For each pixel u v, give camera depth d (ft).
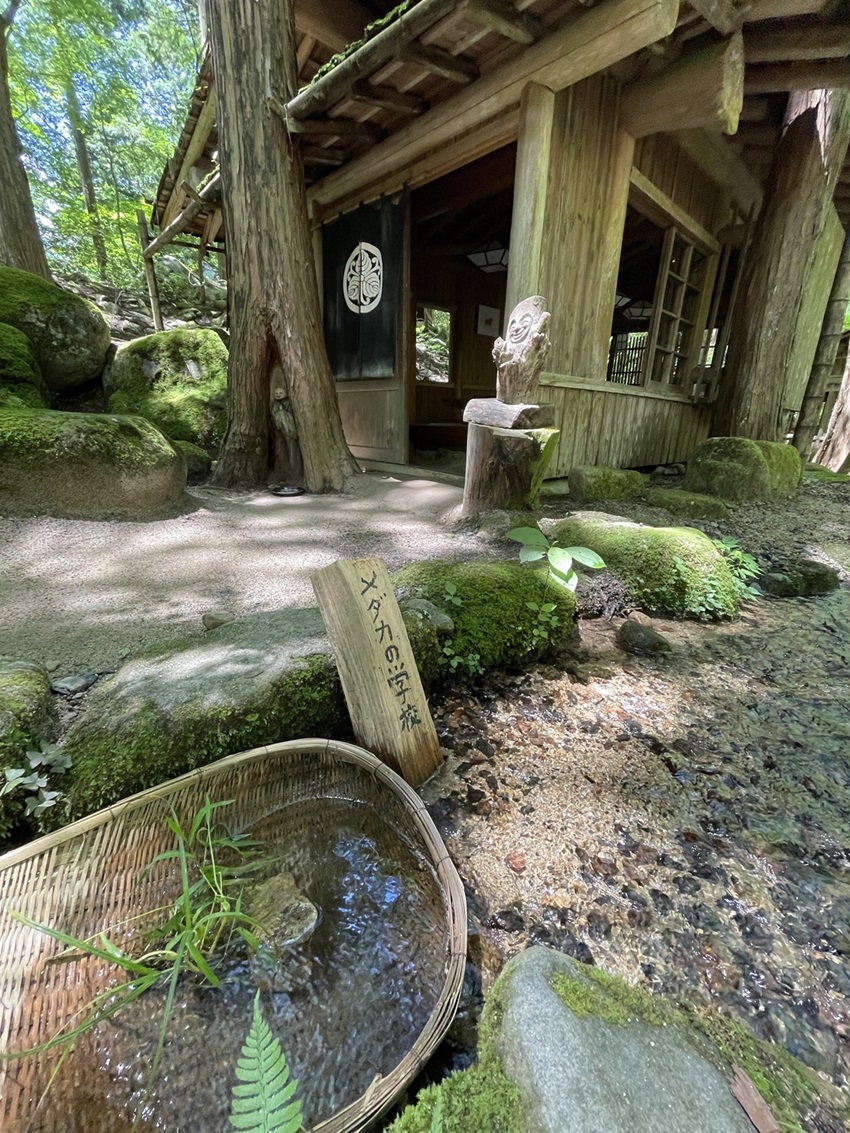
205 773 4.19
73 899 3.54
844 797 5.10
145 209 44.06
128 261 43.52
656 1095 2.50
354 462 15.53
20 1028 3.00
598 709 6.40
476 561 8.69
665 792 5.11
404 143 13.93
